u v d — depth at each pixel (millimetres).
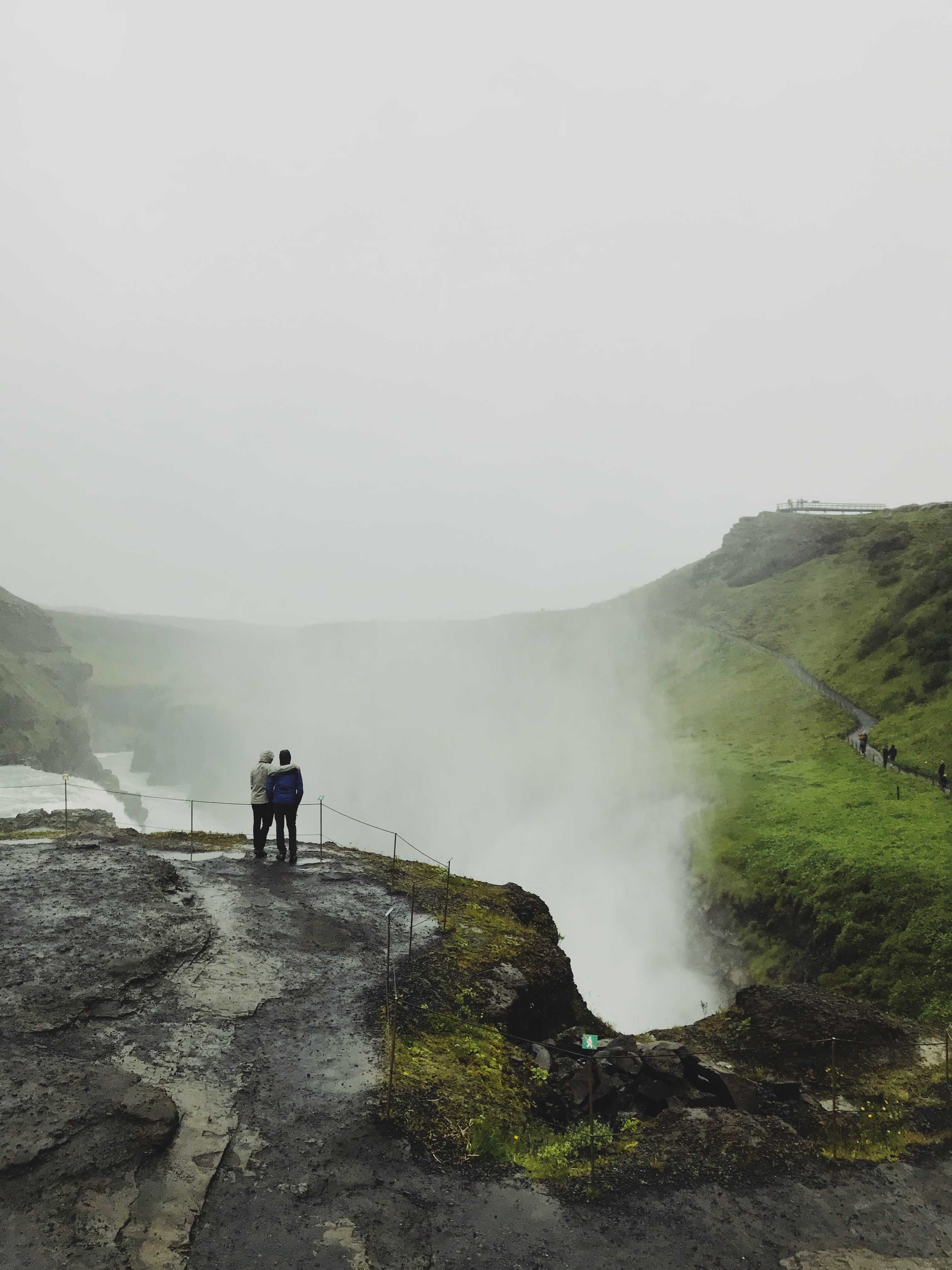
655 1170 6461
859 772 44281
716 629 91000
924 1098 8531
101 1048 6949
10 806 37812
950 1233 5887
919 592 62344
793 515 105562
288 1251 4926
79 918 9516
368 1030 7828
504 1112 7051
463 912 11664
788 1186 6352
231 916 10320
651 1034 11336
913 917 27156
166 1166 5527
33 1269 4473
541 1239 5367
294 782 13000
